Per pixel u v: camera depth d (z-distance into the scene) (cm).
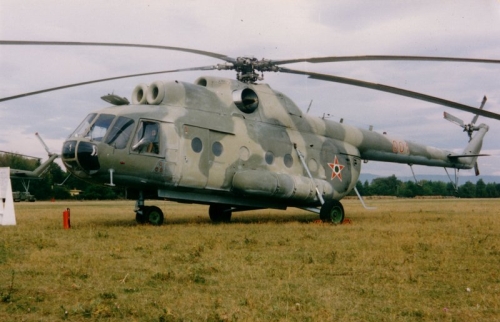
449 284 661
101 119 1395
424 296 597
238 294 598
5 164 6731
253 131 1636
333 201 1653
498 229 1376
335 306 549
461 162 2483
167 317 492
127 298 575
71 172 1393
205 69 1627
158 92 1479
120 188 1480
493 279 690
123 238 1115
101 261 803
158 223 1514
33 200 5947
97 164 1345
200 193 1545
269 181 1583
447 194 12119
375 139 2067
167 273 686
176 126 1456
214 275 707
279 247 984
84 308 525
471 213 2391
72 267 744
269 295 590
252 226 1466
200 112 1526
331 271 739
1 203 1592
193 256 842
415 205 4125
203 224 1546
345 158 1917
